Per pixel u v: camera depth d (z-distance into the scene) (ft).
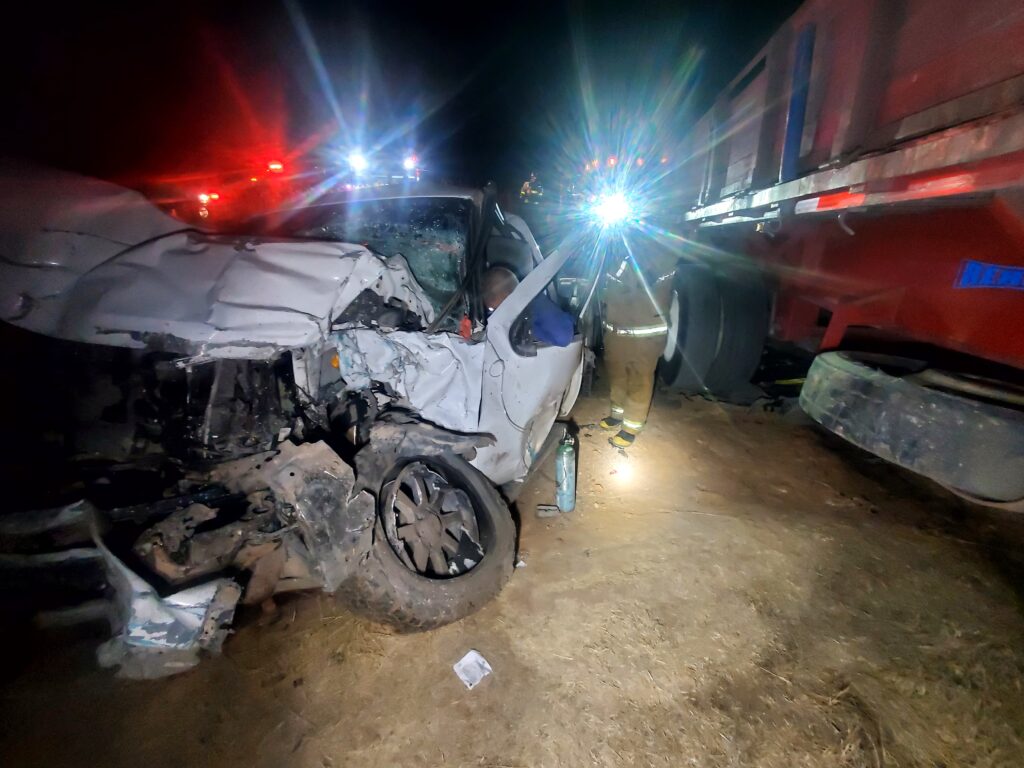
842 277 10.58
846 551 9.40
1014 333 6.66
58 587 6.04
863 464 12.31
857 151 8.59
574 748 6.33
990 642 7.43
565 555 9.64
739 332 15.25
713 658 7.44
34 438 6.25
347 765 6.20
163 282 6.79
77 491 6.44
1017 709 6.53
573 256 11.44
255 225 9.93
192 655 5.90
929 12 7.11
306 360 7.37
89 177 7.82
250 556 6.70
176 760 6.19
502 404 9.16
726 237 16.19
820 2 9.83
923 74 7.22
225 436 6.94
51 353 6.37
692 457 12.94
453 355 8.46
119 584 5.82
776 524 10.25
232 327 6.66
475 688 7.09
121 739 6.37
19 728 6.37
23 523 5.79
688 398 16.22
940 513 10.38
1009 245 6.56
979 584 8.48
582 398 16.46
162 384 6.73
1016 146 5.26
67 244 6.78
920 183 6.86
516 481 10.66
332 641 7.79
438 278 9.36
